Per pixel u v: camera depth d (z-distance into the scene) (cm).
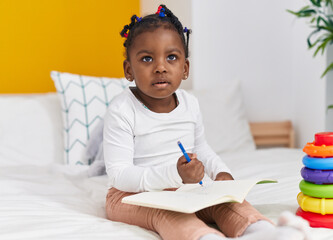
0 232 96
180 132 122
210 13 240
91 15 242
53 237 91
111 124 116
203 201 88
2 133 195
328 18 205
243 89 247
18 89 231
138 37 111
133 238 93
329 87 211
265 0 246
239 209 92
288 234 67
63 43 238
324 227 99
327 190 98
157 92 111
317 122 222
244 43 246
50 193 143
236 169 170
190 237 83
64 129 196
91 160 188
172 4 234
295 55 247
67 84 197
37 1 231
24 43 230
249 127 234
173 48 111
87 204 131
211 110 224
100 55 246
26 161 193
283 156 192
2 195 135
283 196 125
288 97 253
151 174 105
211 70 243
